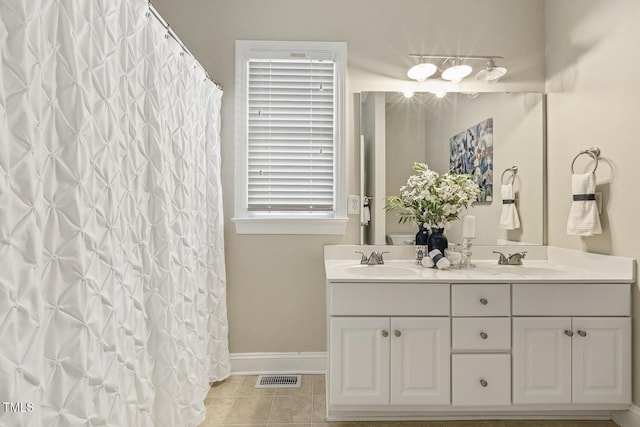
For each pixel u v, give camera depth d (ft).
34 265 2.65
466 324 5.47
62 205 3.02
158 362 4.57
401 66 7.53
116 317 3.66
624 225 5.58
